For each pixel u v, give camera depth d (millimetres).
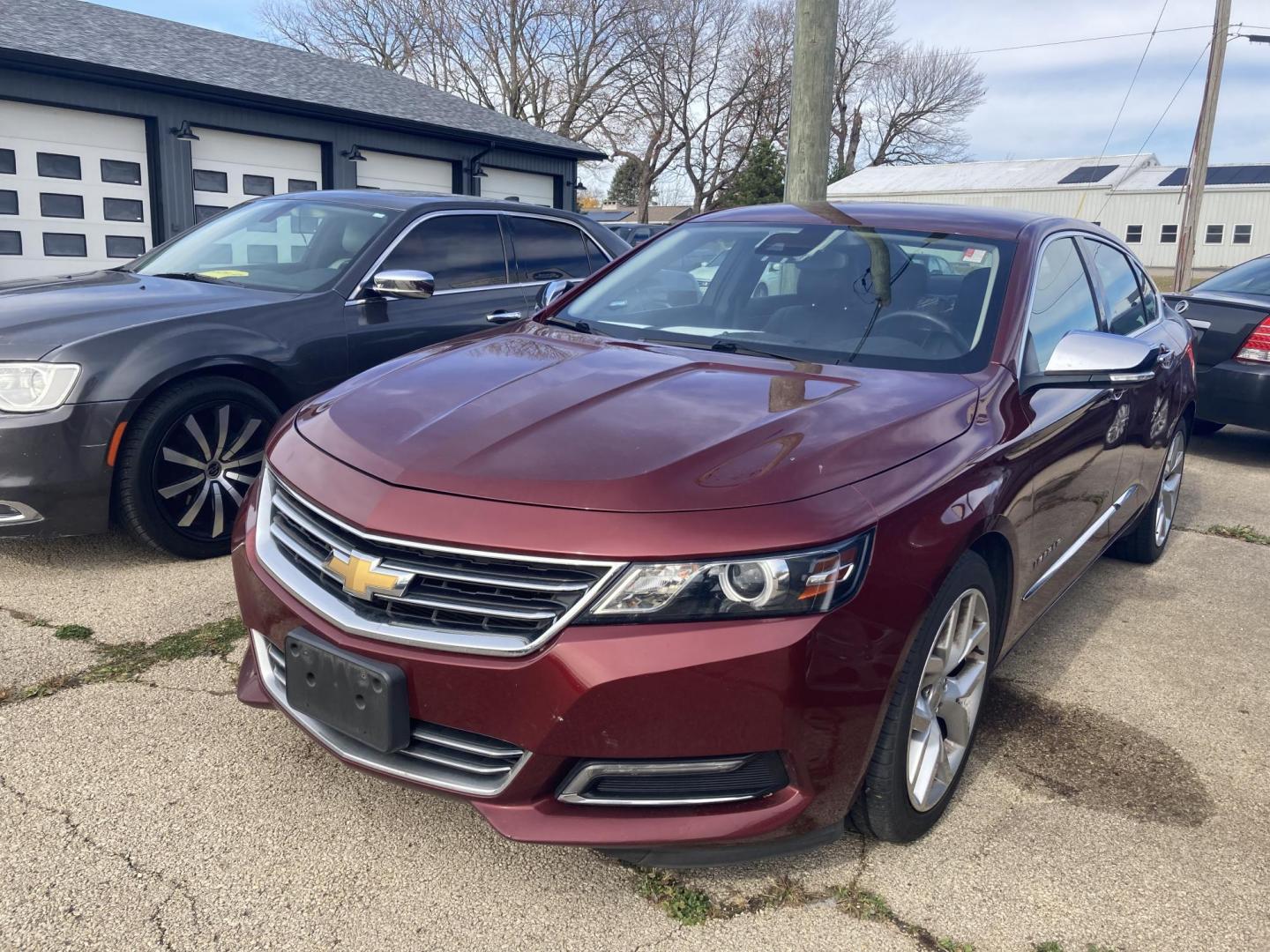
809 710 2057
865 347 3084
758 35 50312
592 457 2195
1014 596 2883
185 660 3346
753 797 2121
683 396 2568
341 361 4676
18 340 3748
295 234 5176
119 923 2135
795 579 2027
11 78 10578
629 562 1993
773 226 3787
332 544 2221
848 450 2314
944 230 3564
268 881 2299
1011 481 2652
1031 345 3141
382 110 14773
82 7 14234
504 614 2039
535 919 2223
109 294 4387
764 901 2316
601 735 2004
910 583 2209
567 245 6137
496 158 16766
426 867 2375
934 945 2205
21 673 3197
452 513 2098
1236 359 7129
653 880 2369
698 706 1991
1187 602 4504
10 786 2592
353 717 2164
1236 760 3094
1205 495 6527
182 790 2625
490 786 2107
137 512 3979
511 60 43969
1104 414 3467
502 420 2398
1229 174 46156
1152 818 2744
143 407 3949
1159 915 2334
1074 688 3562
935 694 2529
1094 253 4113
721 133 51500
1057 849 2574
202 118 12359
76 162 11391
